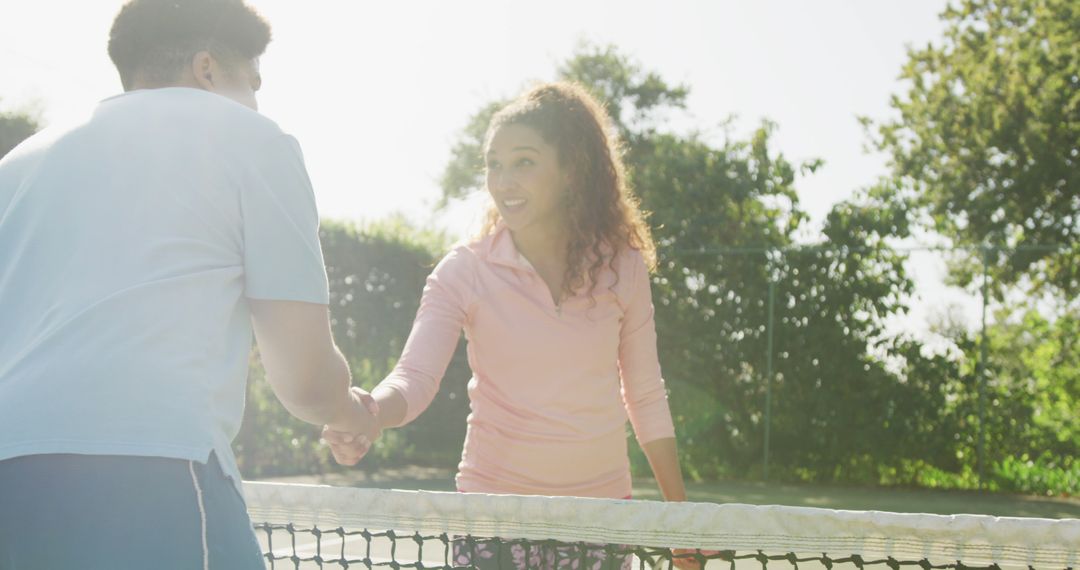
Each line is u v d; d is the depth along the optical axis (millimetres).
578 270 2645
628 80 32844
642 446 2830
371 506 2281
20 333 1663
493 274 2662
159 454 1555
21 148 1861
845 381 13133
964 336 12695
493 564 2346
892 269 12953
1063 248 12320
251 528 1673
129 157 1718
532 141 2645
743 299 13586
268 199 1721
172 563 1535
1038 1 23359
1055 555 1826
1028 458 12555
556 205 2689
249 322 1765
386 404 2426
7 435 1558
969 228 23188
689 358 13727
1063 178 22719
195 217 1683
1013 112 22922
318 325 1730
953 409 12773
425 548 6707
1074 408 12430
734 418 13648
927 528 1888
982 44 23609
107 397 1565
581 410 2619
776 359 13453
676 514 2023
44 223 1709
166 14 1858
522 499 2145
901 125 24047
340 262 14961
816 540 1947
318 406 1799
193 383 1612
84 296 1632
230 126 1746
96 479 1537
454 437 15023
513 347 2621
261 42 1949
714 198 14383
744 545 1985
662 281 13812
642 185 15523
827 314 13211
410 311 15422
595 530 2086
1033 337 12547
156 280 1635
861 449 13094
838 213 13219
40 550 1530
